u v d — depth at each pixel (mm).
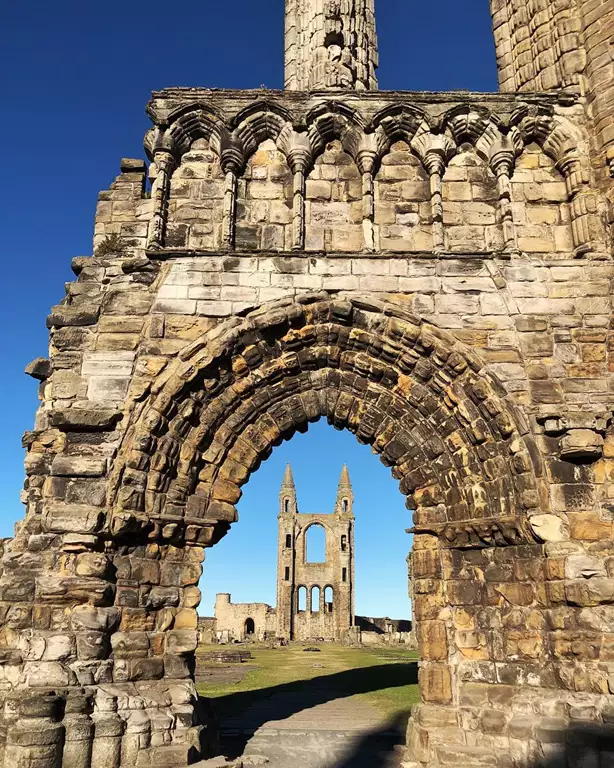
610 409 11906
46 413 12367
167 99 13992
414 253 13109
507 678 11297
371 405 12922
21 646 10266
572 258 13305
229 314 12602
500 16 16625
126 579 11352
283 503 88250
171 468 11961
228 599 83875
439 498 12555
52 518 10914
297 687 22203
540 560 11391
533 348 12516
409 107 13984
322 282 12914
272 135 14273
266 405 12766
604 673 10188
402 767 11023
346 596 82562
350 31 16953
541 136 14180
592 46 14344
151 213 13445
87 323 12430
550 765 9875
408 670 27781
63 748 9578
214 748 11680
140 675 10844
